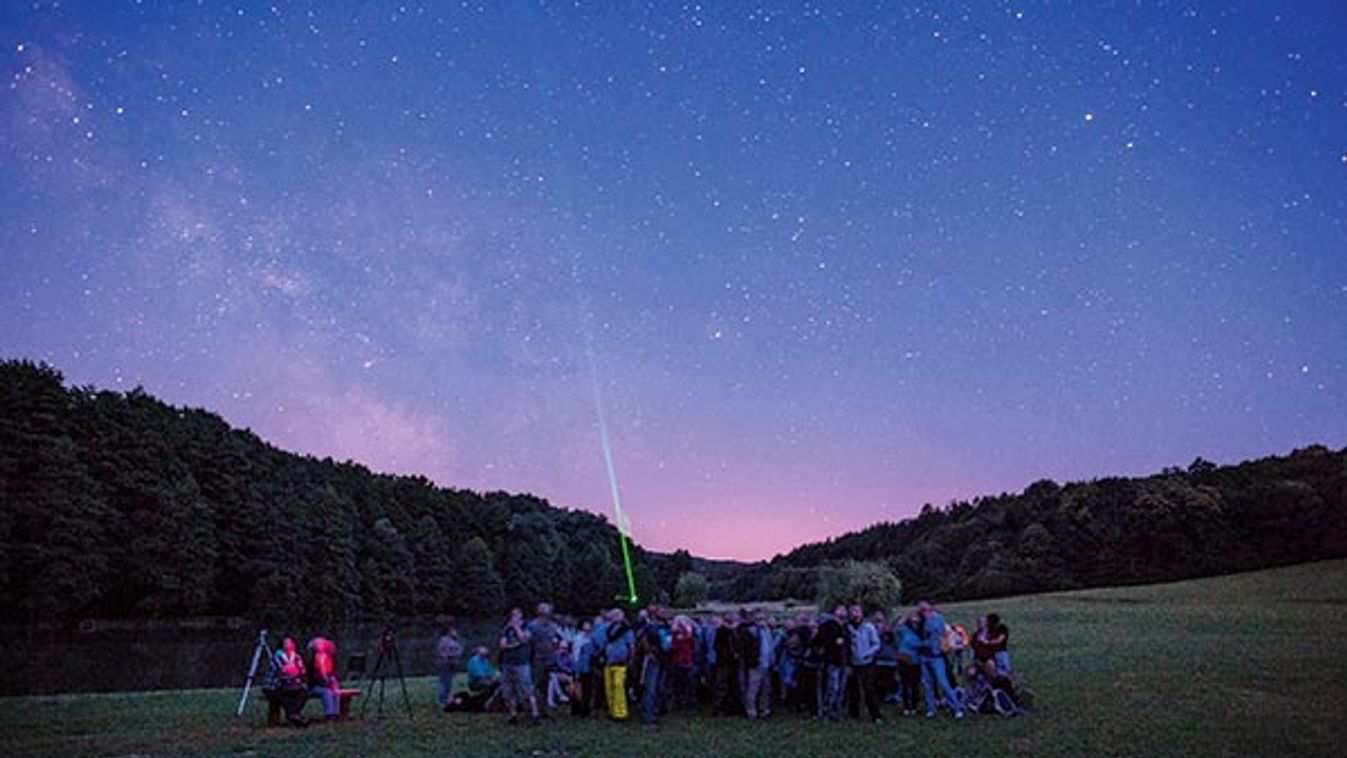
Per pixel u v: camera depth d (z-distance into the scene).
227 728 16.58
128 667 40.91
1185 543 101.38
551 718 17.98
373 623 96.50
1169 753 13.68
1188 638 37.34
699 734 15.75
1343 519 98.44
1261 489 103.31
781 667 19.23
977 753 13.84
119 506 74.44
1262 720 16.69
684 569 149.12
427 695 22.88
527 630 18.95
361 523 106.81
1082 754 13.65
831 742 14.85
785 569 132.25
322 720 17.66
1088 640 37.28
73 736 15.43
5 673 36.66
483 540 125.62
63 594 66.81
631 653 18.02
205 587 77.19
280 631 75.75
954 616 62.59
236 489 85.62
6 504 65.69
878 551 140.38
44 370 73.00
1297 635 37.84
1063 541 108.50
